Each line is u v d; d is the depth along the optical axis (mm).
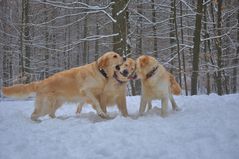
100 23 14250
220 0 10906
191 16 12117
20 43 13250
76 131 4293
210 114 4770
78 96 5168
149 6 13430
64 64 16656
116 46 8445
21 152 3771
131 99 6422
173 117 4785
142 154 3645
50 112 5113
